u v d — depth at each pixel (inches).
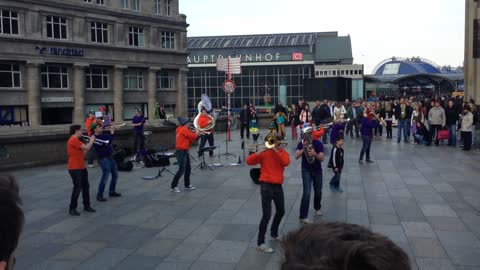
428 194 463.5
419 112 908.0
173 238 336.5
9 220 54.8
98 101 2000.5
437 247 304.7
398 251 42.8
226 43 3627.0
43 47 1768.0
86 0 1946.4
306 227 46.3
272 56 3395.7
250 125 971.9
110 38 2025.1
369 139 667.4
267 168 314.3
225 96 3157.0
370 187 503.8
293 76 3107.8
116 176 481.4
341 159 475.2
